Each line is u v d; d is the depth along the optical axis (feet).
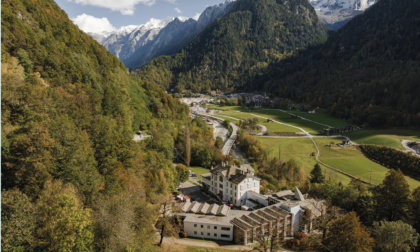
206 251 200.54
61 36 371.97
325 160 556.51
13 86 195.93
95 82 349.00
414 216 227.40
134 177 229.66
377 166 526.16
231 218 238.68
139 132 395.75
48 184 138.51
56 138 169.68
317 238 231.91
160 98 587.68
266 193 340.80
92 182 172.96
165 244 195.93
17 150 148.46
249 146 591.78
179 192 326.03
